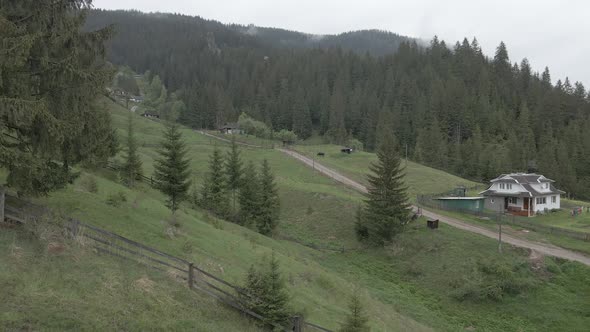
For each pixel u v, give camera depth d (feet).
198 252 85.35
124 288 50.55
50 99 55.72
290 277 94.53
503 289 135.54
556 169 369.50
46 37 54.90
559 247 161.17
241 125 531.50
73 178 67.26
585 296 129.80
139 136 391.65
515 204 232.32
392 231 175.11
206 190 192.95
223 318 54.24
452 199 227.61
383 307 110.01
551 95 524.11
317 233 197.77
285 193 241.55
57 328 39.32
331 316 80.23
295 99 595.88
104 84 60.49
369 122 533.14
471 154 428.97
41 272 47.06
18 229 53.83
